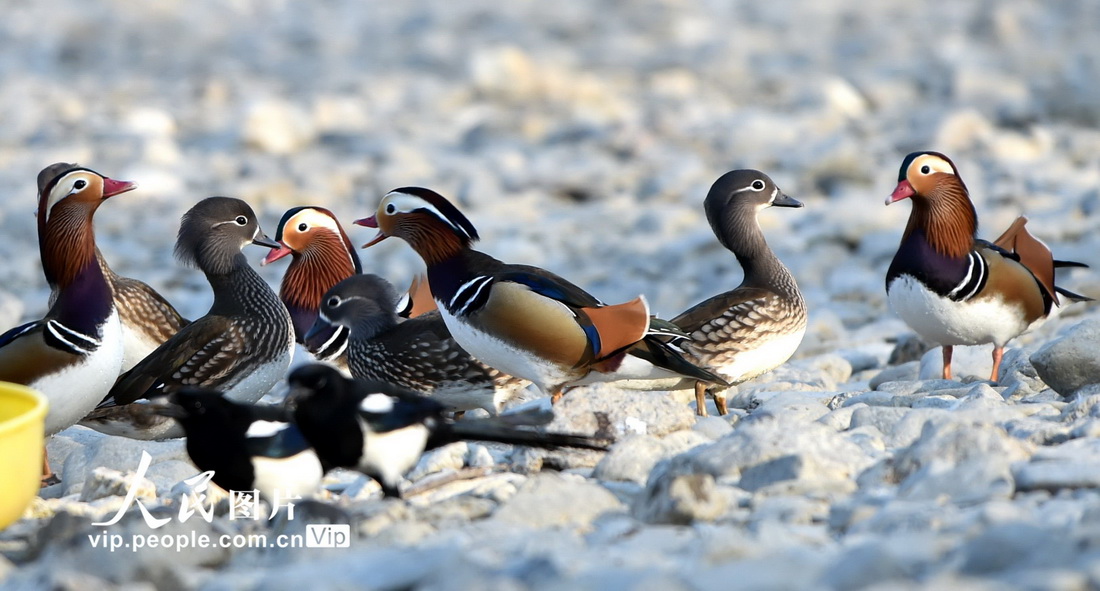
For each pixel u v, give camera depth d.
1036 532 6.25
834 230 23.44
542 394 13.67
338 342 13.26
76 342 10.77
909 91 38.75
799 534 7.34
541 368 11.34
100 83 43.88
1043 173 27.42
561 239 24.62
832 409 11.55
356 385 8.51
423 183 29.38
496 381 12.10
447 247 11.87
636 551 7.14
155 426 11.64
